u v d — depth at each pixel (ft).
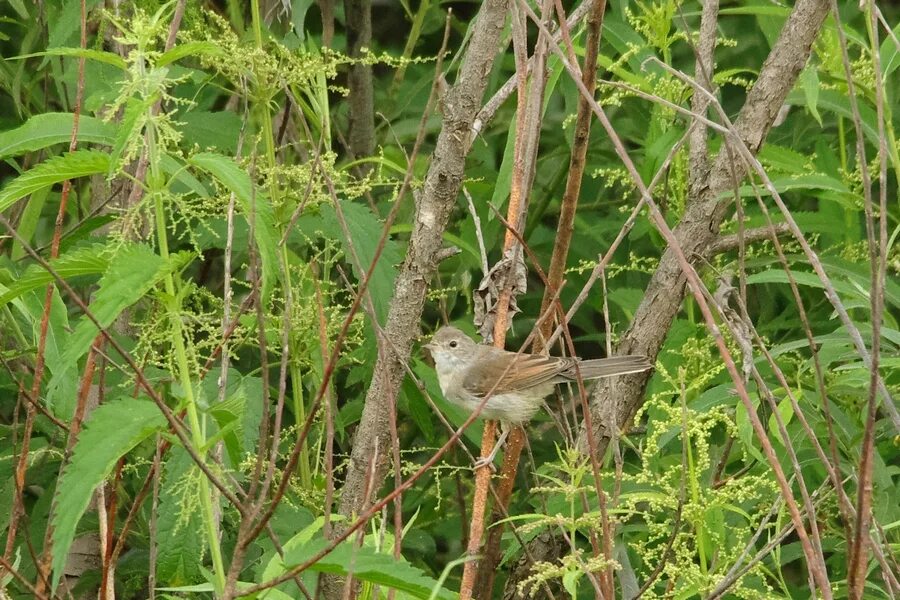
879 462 31.86
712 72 37.17
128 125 21.26
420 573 19.80
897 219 36.76
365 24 45.24
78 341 19.81
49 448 31.91
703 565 26.81
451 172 31.58
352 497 31.78
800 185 33.47
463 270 42.80
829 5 34.50
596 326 50.93
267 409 20.38
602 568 24.40
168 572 26.45
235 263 42.11
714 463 34.76
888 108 34.37
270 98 34.24
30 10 42.70
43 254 38.24
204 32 36.14
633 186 39.93
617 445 27.09
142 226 29.81
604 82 27.73
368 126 46.16
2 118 43.80
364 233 33.30
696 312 39.73
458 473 37.99
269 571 22.85
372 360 36.17
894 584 22.57
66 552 18.79
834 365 37.47
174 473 27.09
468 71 31.14
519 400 35.47
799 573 40.86
